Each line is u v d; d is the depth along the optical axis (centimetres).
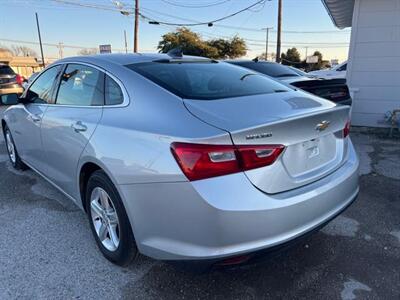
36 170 380
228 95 235
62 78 314
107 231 256
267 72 688
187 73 262
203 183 179
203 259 185
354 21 723
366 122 757
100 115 246
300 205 196
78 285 233
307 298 219
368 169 465
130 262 244
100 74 266
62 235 296
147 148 200
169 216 192
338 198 227
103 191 245
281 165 196
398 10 688
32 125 346
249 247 184
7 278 240
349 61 745
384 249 273
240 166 183
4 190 394
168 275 242
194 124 192
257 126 184
